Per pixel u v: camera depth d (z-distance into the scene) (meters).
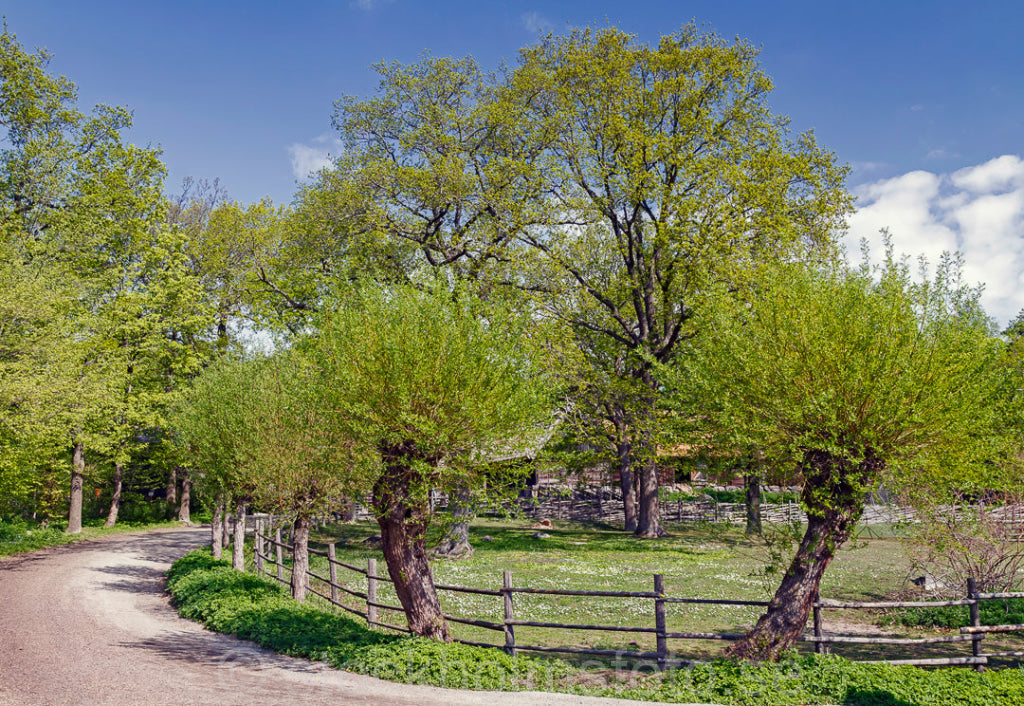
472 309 11.23
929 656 11.72
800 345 9.72
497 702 8.86
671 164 28.98
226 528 26.83
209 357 38.16
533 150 29.03
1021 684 9.20
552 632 14.04
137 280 35.88
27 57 31.64
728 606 16.48
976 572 14.54
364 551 27.41
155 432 40.09
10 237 27.28
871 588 17.97
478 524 41.41
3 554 26.53
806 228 25.98
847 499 10.12
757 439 9.91
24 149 30.28
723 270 23.42
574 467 30.89
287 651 11.84
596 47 29.20
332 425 11.77
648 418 26.25
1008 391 9.85
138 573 22.95
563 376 26.47
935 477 9.27
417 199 27.75
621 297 33.12
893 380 9.02
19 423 20.89
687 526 37.72
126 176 35.25
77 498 34.56
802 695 9.03
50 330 21.92
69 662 10.78
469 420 10.50
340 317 11.20
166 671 10.32
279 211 31.83
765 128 28.34
